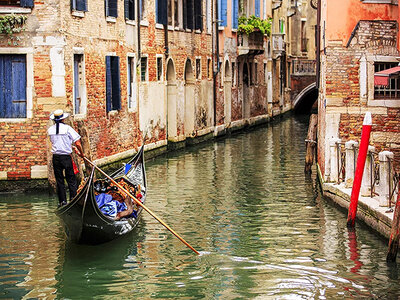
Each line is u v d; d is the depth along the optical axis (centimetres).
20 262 1085
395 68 1384
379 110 1525
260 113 3788
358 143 1396
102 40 1841
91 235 1150
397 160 1525
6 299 937
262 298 934
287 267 1053
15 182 1605
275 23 4181
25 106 1608
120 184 1277
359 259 1081
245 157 2277
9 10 1580
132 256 1116
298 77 4603
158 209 1435
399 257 1090
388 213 1152
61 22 1583
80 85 1728
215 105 2994
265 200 1521
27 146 1600
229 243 1182
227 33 3175
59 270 1050
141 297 945
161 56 2352
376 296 936
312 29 4994
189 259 1100
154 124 2297
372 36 1518
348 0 1516
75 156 1516
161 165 2084
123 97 2002
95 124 1797
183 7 2600
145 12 2211
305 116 4525
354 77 1527
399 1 1472
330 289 963
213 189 1659
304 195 1575
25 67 1602
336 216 1356
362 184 1302
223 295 948
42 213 1381
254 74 3669
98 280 1009
